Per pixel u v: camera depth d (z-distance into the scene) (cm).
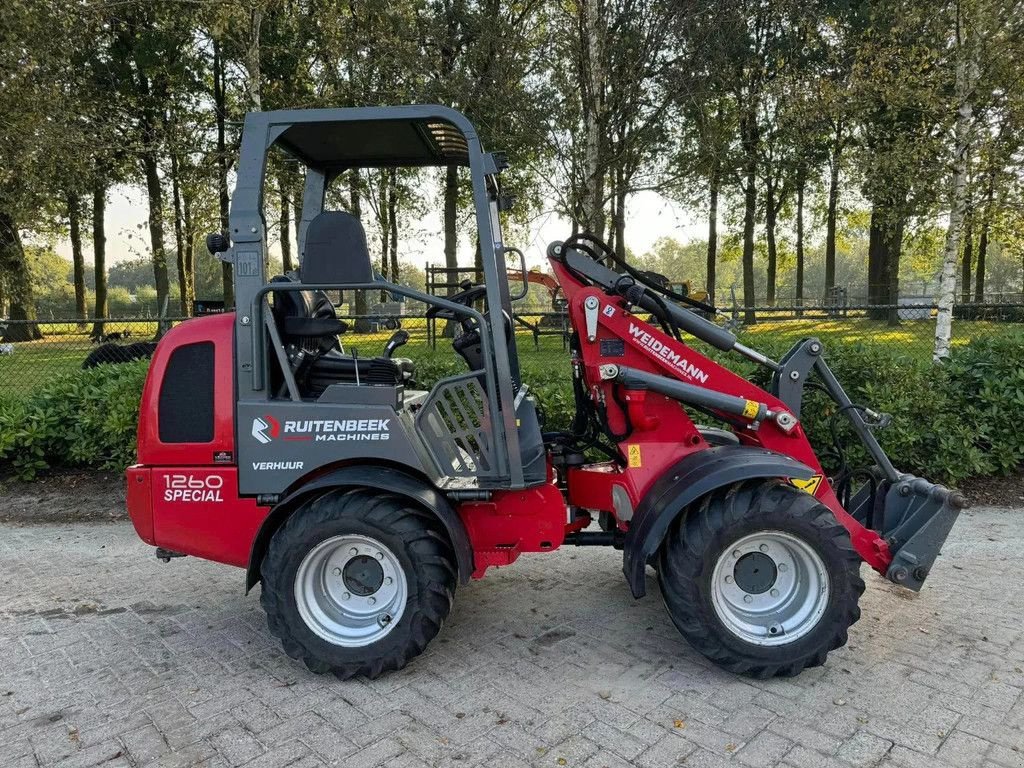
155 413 331
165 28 1323
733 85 990
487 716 287
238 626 376
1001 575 417
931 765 251
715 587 310
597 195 870
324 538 311
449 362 635
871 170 842
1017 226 852
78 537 516
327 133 351
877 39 840
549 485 346
